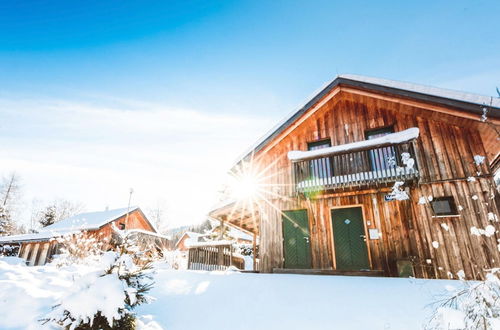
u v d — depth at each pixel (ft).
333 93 32.81
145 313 15.20
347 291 18.26
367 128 31.78
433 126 28.07
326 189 28.12
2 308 12.48
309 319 13.83
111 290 11.21
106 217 72.64
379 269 25.40
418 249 24.54
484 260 22.18
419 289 17.78
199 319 14.52
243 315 14.82
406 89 27.22
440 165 26.25
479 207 23.70
